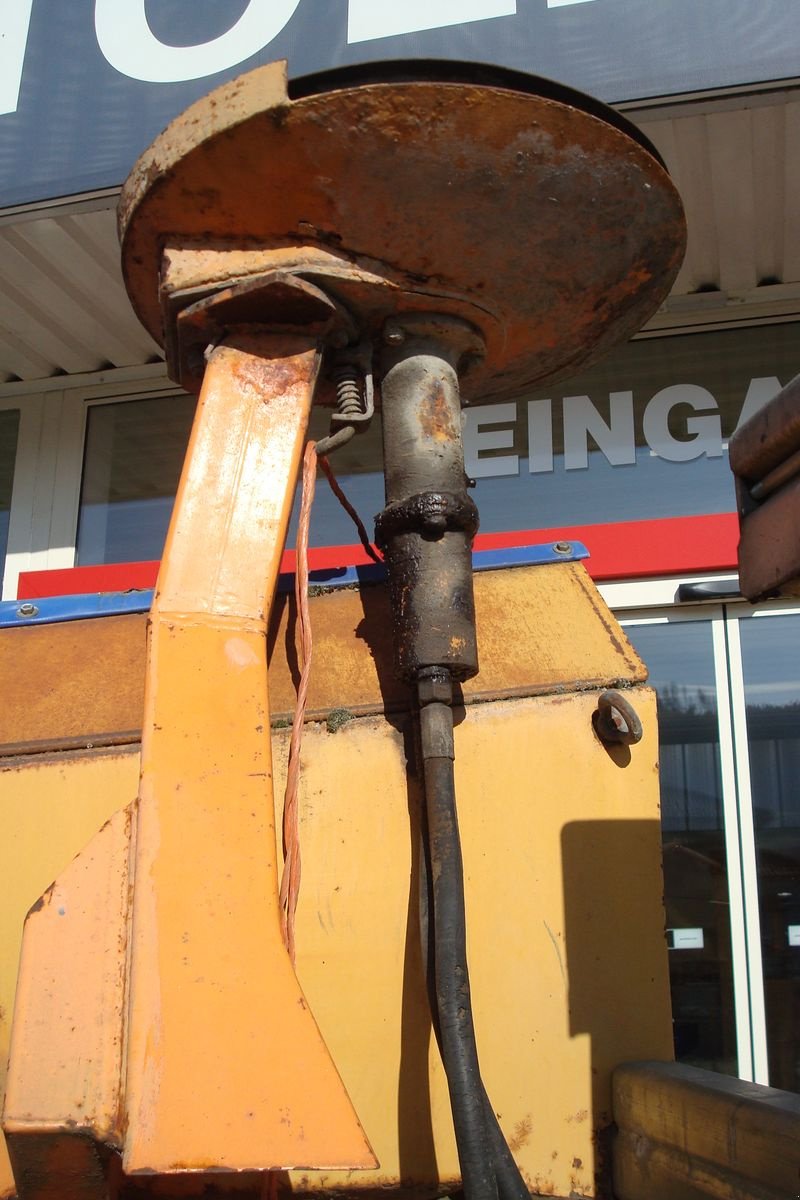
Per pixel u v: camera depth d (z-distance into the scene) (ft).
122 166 9.77
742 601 11.82
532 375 5.24
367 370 4.57
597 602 5.22
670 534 12.12
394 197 4.07
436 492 4.39
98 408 14.46
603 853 4.49
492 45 9.30
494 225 4.22
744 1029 10.73
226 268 4.24
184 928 3.33
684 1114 3.57
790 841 11.10
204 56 9.87
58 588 13.52
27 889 4.39
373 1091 4.09
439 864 4.02
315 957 4.26
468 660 4.27
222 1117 3.07
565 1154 4.08
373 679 4.76
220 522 4.05
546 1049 4.21
